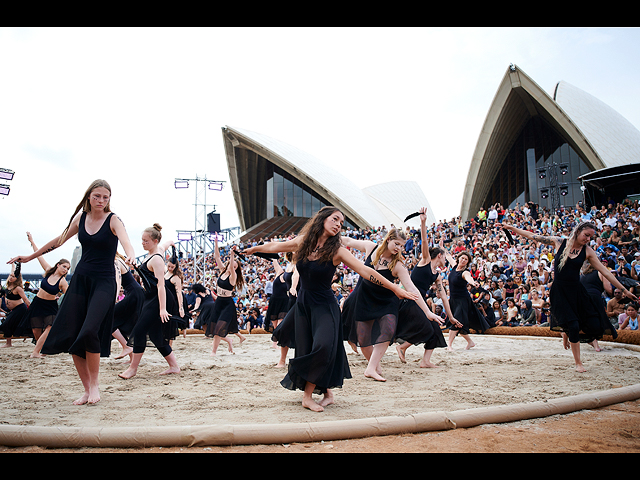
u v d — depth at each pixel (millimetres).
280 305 8180
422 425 2389
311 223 3230
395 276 4359
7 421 2609
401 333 5277
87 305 3318
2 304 9242
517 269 13391
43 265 7055
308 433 2225
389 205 55969
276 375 4715
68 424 2541
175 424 2523
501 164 40062
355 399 3336
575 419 2668
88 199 3432
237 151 44031
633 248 12008
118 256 5500
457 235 20328
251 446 2156
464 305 7359
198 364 5816
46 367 5410
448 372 4805
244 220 50406
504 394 3441
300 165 42500
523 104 34375
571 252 4992
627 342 7488
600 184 23797
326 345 2936
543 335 9531
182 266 31422
